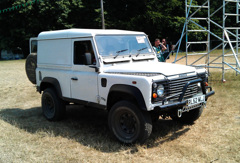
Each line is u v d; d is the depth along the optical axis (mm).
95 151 4246
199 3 31734
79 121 5973
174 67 4684
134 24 28344
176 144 4359
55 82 5738
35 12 29406
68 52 5434
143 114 4082
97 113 6633
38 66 6422
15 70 17453
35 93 9555
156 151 4129
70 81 5367
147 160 3830
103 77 4602
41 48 6270
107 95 4570
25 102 8281
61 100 5879
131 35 5523
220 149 4086
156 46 8227
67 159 3994
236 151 3986
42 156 4145
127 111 4238
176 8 30625
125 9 30359
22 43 32000
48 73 6004
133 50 5406
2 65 22344
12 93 9664
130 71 4504
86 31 4992
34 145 4613
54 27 30406
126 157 3945
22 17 29531
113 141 4621
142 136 4125
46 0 27906
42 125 5797
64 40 5523
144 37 5809
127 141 4312
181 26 28047
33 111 7109
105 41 5004
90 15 30094
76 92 5262
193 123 5402
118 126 4477
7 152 4332
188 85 4281
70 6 29516
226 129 4914
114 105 4426
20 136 5070
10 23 30078
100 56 4762
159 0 29188
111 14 28781
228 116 5672
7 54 34938
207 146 4227
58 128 5516
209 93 4895
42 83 6230
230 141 4355
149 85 3898
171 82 4195
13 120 6219
